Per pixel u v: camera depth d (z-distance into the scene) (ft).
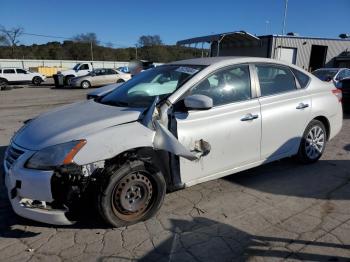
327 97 16.99
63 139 10.45
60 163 9.99
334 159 18.03
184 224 11.43
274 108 14.47
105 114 11.74
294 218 11.78
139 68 75.25
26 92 72.84
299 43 102.32
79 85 80.84
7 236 10.75
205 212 12.25
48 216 10.43
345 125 27.35
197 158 11.53
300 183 14.82
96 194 10.57
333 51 109.70
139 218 11.41
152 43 220.02
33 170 10.16
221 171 13.16
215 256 9.70
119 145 10.64
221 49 113.50
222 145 12.81
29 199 10.40
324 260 9.45
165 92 12.83
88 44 258.37
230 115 12.97
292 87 15.64
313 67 112.37
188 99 11.50
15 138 11.75
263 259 9.52
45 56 250.78
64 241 10.48
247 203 12.94
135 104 12.67
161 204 11.72
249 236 10.68
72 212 10.75
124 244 10.30
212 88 12.89
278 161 17.57
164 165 11.96
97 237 10.68
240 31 79.30
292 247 10.07
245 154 13.69
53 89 81.97
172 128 11.68
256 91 14.06
